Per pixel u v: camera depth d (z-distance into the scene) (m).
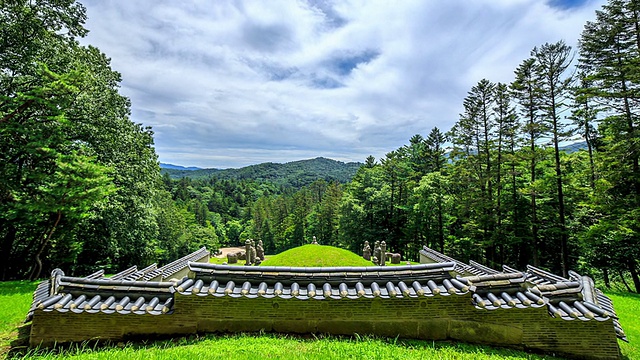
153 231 28.06
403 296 5.47
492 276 5.66
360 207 38.19
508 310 5.50
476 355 4.93
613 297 14.10
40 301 5.34
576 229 21.58
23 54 14.10
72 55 16.08
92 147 17.44
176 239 45.75
